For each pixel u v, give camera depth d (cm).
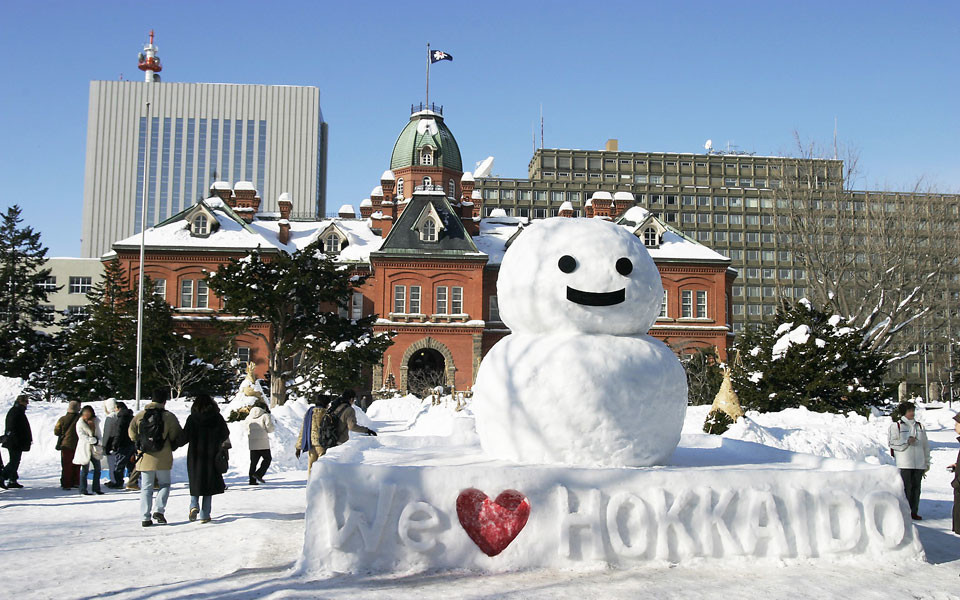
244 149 14562
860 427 2331
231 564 796
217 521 1077
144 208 3116
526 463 883
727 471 808
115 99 14412
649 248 5909
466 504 764
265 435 1567
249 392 2534
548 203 11962
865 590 688
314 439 1363
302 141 14712
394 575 729
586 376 868
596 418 866
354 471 770
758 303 11325
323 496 762
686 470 807
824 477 819
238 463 1880
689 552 774
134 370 3756
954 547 907
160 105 14475
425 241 5766
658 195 11688
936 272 3728
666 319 5741
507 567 753
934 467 2014
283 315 3650
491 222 7181
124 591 679
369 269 6116
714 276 5806
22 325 5575
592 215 6562
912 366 8694
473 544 759
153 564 798
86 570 770
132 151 14375
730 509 795
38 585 706
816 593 673
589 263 920
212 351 3703
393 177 6631
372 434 1372
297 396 3606
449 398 4244
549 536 764
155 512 1066
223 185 6544
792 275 11306
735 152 13238
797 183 4128
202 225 5625
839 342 2825
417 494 766
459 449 1209
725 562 775
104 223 14188
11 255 5866
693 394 3797
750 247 11500
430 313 5644
